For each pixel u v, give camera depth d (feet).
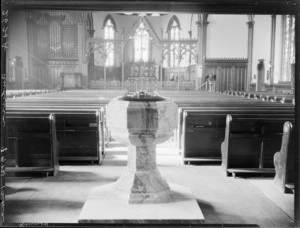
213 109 23.84
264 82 69.41
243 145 19.51
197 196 15.80
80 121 21.25
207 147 21.62
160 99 14.17
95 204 13.43
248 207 14.51
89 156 21.62
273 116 20.03
